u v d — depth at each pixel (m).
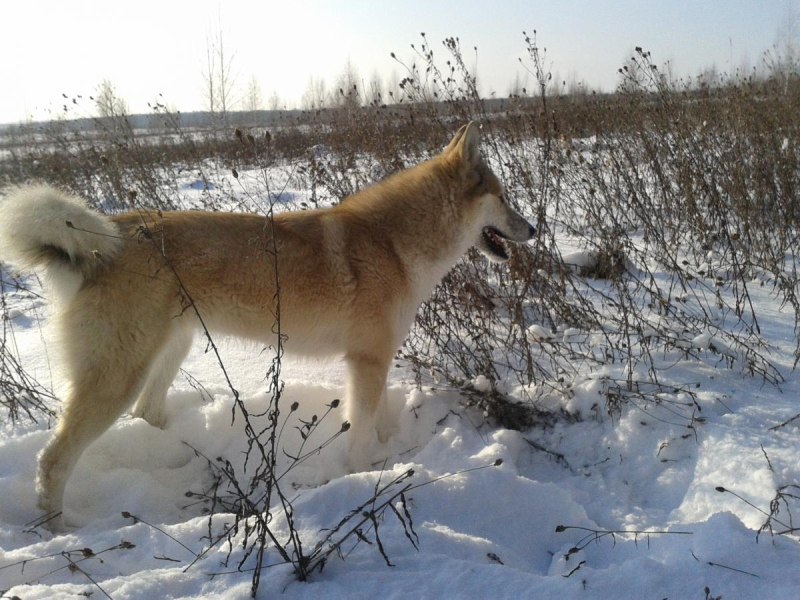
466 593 0.73
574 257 1.91
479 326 1.47
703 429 1.14
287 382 1.38
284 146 3.15
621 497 1.07
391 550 0.81
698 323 1.54
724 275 1.85
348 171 2.12
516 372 1.41
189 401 1.35
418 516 0.89
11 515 1.02
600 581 0.74
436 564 0.78
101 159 2.23
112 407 1.02
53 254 1.02
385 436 1.31
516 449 1.21
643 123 2.38
